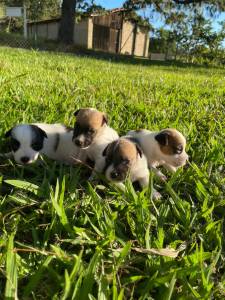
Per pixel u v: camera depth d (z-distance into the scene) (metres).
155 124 0.56
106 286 0.23
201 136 0.54
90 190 0.33
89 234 0.29
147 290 0.23
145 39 5.59
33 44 3.03
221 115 0.68
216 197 0.37
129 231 0.31
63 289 0.22
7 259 0.23
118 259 0.25
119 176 0.35
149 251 0.26
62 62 1.56
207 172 0.42
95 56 2.88
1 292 0.23
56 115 0.55
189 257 0.26
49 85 0.82
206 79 1.41
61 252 0.26
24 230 0.29
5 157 0.42
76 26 4.59
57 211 0.29
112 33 4.92
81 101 0.68
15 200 0.32
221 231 0.32
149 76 1.35
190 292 0.24
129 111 0.65
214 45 5.50
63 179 0.34
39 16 6.46
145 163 0.38
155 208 0.33
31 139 0.40
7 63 1.14
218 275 0.27
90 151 0.41
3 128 0.47
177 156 0.41
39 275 0.23
